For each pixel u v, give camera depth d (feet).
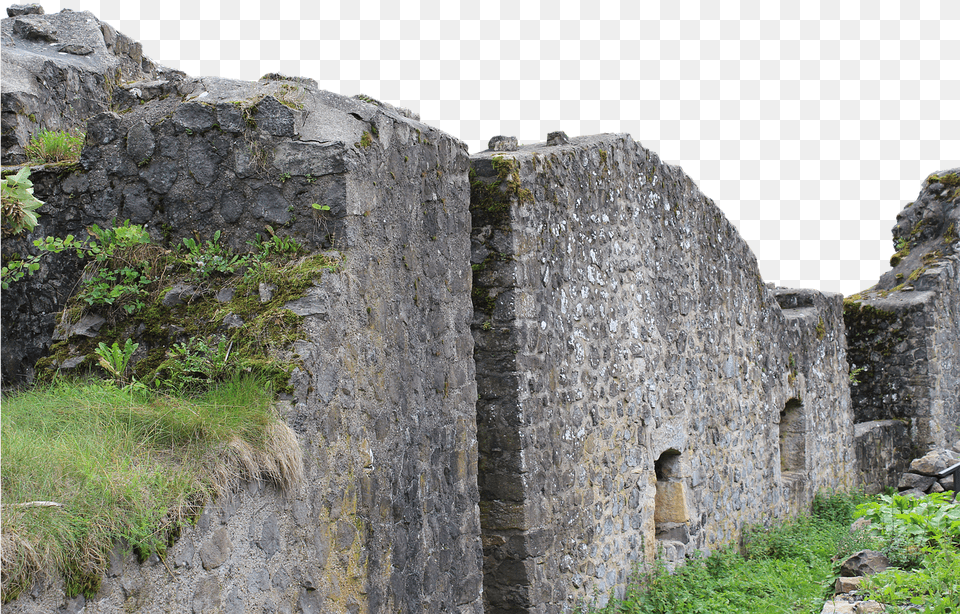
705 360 28.89
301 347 11.95
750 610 22.62
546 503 19.58
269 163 13.25
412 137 14.67
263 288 12.69
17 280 14.53
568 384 20.85
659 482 26.81
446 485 15.29
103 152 14.23
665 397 25.93
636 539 23.77
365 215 13.30
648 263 25.43
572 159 21.56
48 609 8.14
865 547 23.44
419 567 14.32
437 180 15.46
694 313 28.27
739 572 26.30
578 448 21.13
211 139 13.57
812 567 27.02
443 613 14.94
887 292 48.37
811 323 38.58
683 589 23.65
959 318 48.67
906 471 45.75
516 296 19.02
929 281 47.11
